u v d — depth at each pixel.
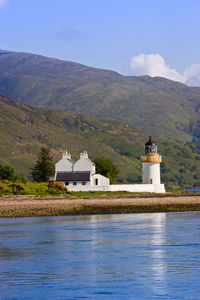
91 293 41.34
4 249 58.50
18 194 126.25
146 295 40.81
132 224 79.62
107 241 63.31
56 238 66.00
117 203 113.12
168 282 44.34
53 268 49.38
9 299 39.88
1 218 89.00
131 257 54.03
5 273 47.59
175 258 53.25
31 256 54.66
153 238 65.31
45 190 130.75
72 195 129.50
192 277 45.91
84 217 90.56
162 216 91.94
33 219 87.50
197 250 57.16
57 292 41.62
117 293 41.34
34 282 44.47
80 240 64.44
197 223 80.19
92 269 48.94
